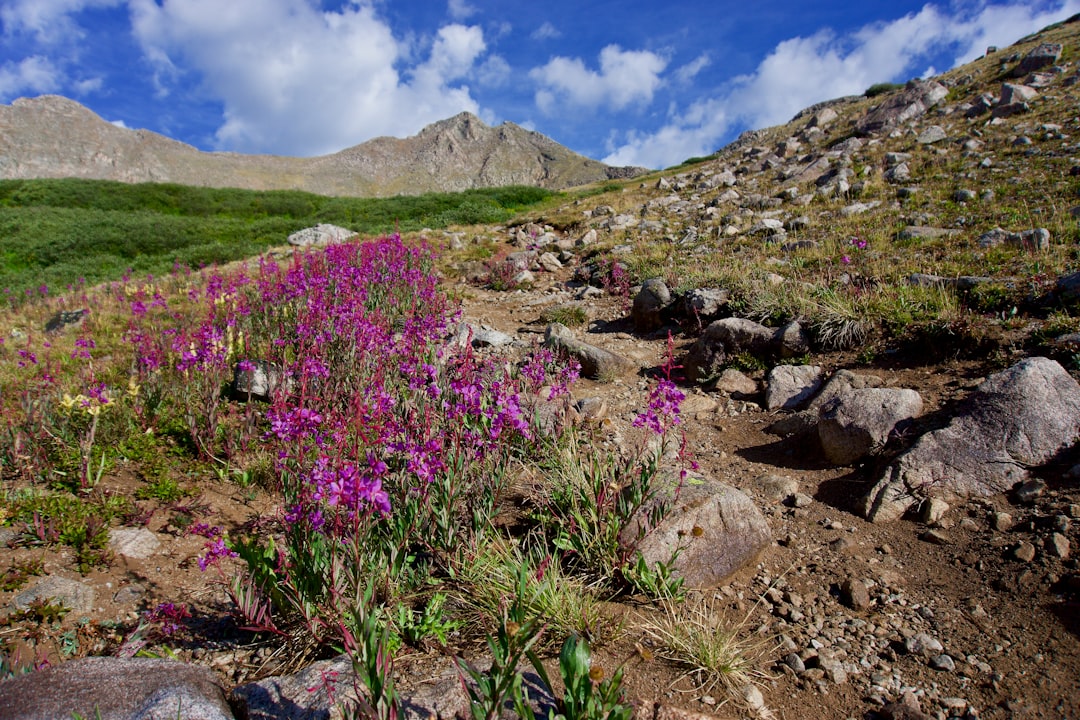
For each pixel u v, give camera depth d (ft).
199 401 21.84
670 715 8.70
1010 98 64.80
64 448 17.97
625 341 31.37
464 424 13.61
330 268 35.12
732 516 13.25
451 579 12.18
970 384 18.37
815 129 87.71
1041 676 9.66
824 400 19.92
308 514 10.84
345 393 19.44
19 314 44.80
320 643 10.30
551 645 10.50
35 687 8.26
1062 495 13.24
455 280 48.21
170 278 47.96
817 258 34.88
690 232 49.67
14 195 109.70
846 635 11.15
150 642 11.07
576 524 13.33
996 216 37.04
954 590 11.94
